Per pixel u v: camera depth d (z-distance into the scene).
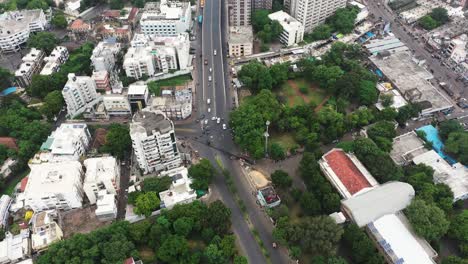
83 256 199.25
